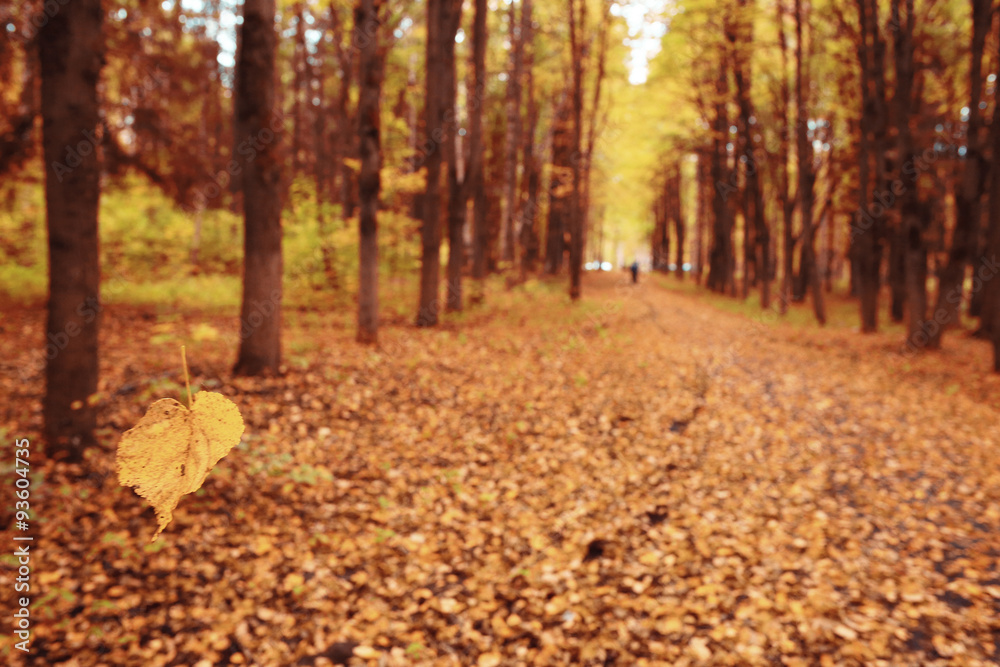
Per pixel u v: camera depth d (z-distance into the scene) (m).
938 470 6.01
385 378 8.12
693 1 16.98
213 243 16.47
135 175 13.30
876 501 5.34
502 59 21.98
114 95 13.81
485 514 5.14
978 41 11.84
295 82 20.78
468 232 22.73
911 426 7.41
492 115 24.12
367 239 9.74
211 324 10.64
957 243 12.34
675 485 5.71
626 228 66.44
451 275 13.99
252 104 6.83
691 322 17.36
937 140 14.15
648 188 37.81
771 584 4.07
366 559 4.39
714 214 31.19
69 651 3.24
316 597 3.92
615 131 25.64
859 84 16.53
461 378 8.62
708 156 26.78
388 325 12.30
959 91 14.70
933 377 10.04
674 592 4.02
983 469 5.98
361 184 9.66
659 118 24.20
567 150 25.42
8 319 9.52
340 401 7.05
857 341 14.04
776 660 3.35
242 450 5.50
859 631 3.54
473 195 16.83
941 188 17.06
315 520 4.80
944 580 4.05
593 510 5.22
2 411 5.73
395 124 16.12
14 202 11.52
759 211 21.38
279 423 6.26
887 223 15.47
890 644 3.42
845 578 4.10
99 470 4.82
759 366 10.98
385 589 4.07
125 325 10.30
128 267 13.59
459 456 6.23
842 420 7.71
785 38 18.45
